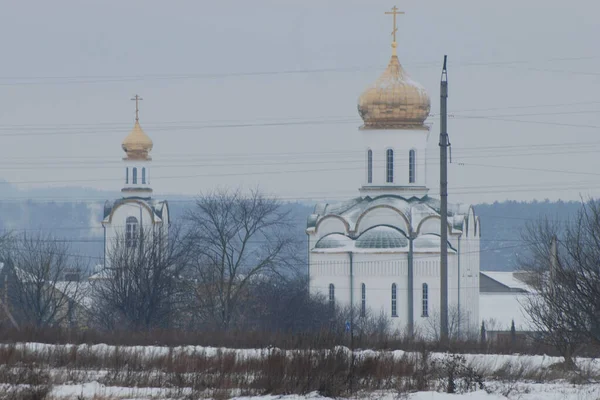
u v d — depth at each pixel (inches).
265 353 4323.3
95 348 4928.6
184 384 3676.2
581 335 3602.4
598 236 3523.6
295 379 3563.0
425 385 3686.0
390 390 3609.7
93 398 3302.2
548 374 4170.8
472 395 3457.2
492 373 4165.8
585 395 3499.0
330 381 3523.6
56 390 3521.2
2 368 3895.2
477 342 5964.6
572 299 3545.8
